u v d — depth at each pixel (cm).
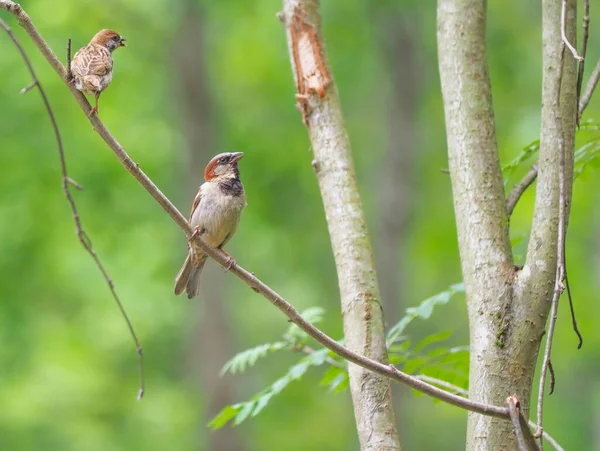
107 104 1811
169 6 1878
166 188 1878
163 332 1970
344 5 1961
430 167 2134
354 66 1977
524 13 1953
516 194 499
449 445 2105
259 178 1958
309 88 579
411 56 1984
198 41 1891
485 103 503
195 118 1880
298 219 2019
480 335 466
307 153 1958
